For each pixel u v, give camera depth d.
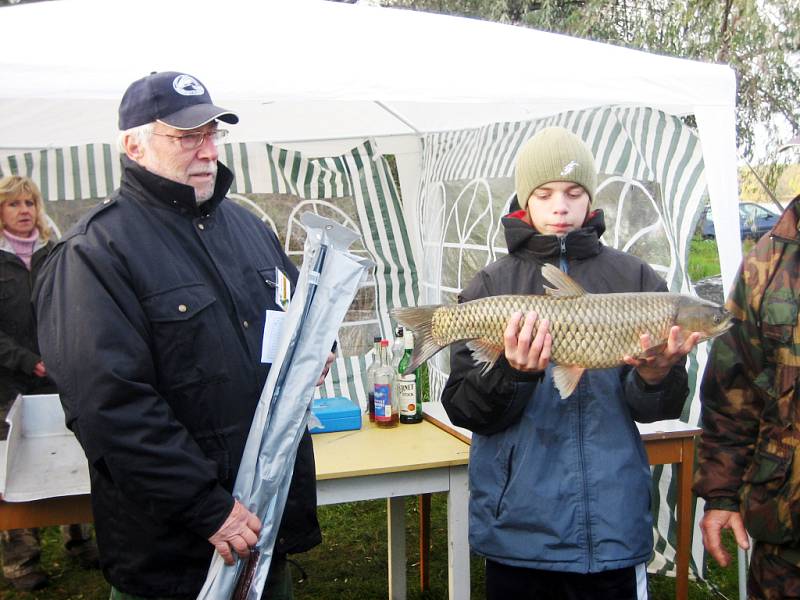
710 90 3.56
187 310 2.04
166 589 2.05
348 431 3.51
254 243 2.38
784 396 1.93
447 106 4.98
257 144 5.73
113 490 2.06
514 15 10.10
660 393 2.07
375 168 6.14
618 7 9.08
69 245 2.02
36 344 4.17
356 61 3.27
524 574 2.21
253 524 1.99
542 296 1.93
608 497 2.12
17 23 3.10
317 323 2.07
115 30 3.10
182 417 2.05
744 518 2.02
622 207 4.07
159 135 2.10
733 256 3.53
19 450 3.06
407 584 4.16
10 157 5.21
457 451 3.16
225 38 3.21
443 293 5.92
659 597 3.89
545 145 2.22
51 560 4.59
